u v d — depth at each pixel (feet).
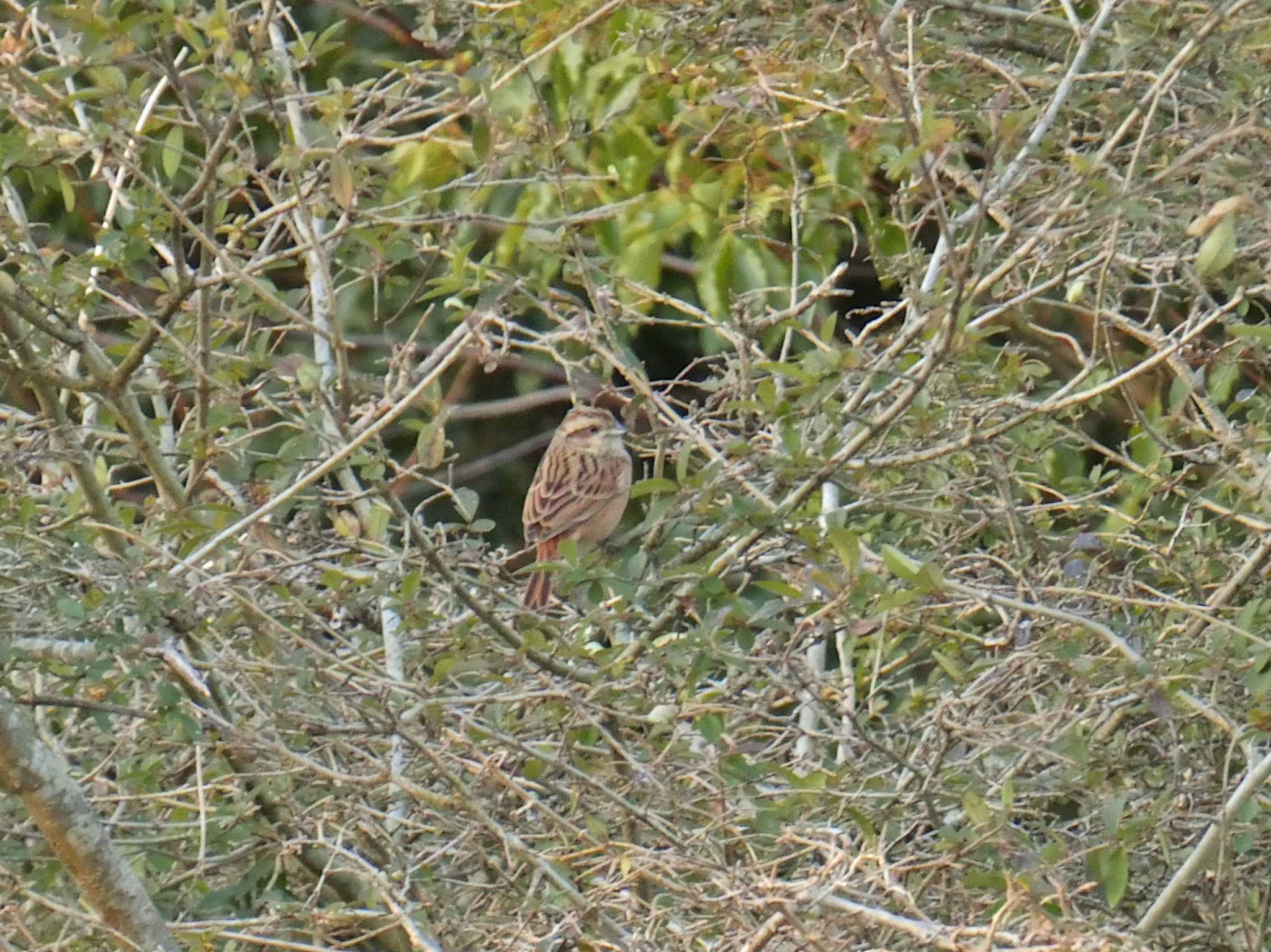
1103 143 32.22
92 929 26.32
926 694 29.04
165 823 29.22
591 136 36.78
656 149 44.32
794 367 26.63
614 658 27.50
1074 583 29.50
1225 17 26.08
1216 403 31.71
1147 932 24.89
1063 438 33.71
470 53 30.48
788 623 29.48
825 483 29.84
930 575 24.45
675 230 44.88
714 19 31.73
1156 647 28.07
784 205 37.35
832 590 25.02
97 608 26.03
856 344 28.84
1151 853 28.07
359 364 58.03
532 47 33.96
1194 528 30.68
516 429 64.59
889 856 26.07
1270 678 25.49
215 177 29.30
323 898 30.40
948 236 24.98
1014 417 28.96
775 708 32.89
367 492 28.53
